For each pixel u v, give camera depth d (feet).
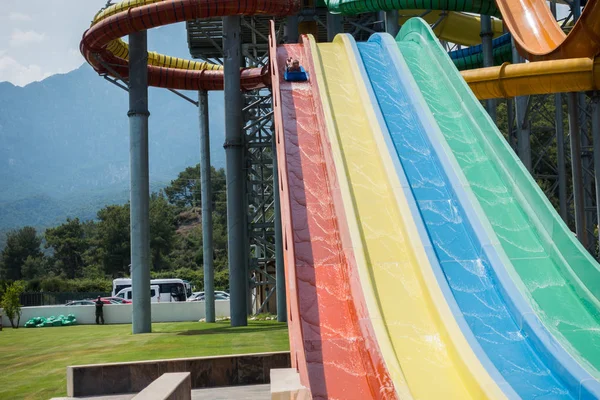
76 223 447.01
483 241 52.90
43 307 154.20
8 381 60.75
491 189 60.70
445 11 113.60
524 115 106.22
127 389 56.18
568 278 50.72
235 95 106.63
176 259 404.57
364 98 71.56
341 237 52.85
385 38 85.92
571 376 38.52
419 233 53.16
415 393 38.96
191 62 142.61
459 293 49.11
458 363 40.55
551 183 236.02
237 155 106.01
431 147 64.90
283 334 85.66
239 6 97.86
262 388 55.98
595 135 81.76
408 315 46.50
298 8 103.35
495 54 125.80
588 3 70.33
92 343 88.33
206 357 57.52
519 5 101.04
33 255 446.19
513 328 45.55
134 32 99.40
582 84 79.30
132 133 99.86
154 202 437.58
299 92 76.13
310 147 66.33
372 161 63.36
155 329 108.17
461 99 71.51
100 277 381.40
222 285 311.06
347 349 43.47
